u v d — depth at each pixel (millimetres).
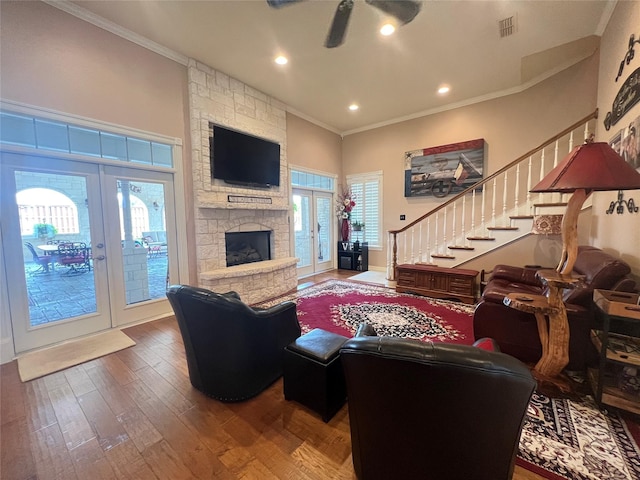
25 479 1359
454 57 3600
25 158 2555
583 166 1648
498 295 2406
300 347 1872
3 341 2453
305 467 1417
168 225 3615
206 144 3867
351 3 2492
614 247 2723
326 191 6465
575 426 1623
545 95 4137
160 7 2709
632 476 1309
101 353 2615
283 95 4734
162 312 3590
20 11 2455
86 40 2828
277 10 2748
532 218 3742
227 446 1553
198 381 2018
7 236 2484
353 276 5906
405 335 2918
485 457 990
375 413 1104
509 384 863
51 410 1854
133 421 1751
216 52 3500
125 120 3135
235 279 3949
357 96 4785
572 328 2062
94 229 3014
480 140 4766
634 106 2283
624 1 2533
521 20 2924
